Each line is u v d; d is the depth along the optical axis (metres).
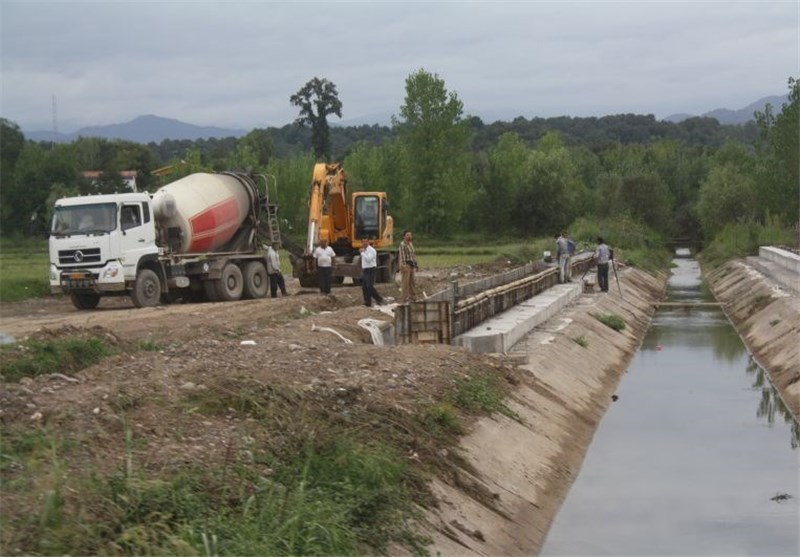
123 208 28.03
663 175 105.81
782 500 16.11
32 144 83.19
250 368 15.22
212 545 8.40
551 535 14.36
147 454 10.48
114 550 8.19
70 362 15.18
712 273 63.38
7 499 8.89
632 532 14.54
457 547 11.65
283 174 75.44
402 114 77.44
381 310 26.38
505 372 20.06
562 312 33.50
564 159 92.19
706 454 19.17
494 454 15.52
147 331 20.48
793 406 22.95
